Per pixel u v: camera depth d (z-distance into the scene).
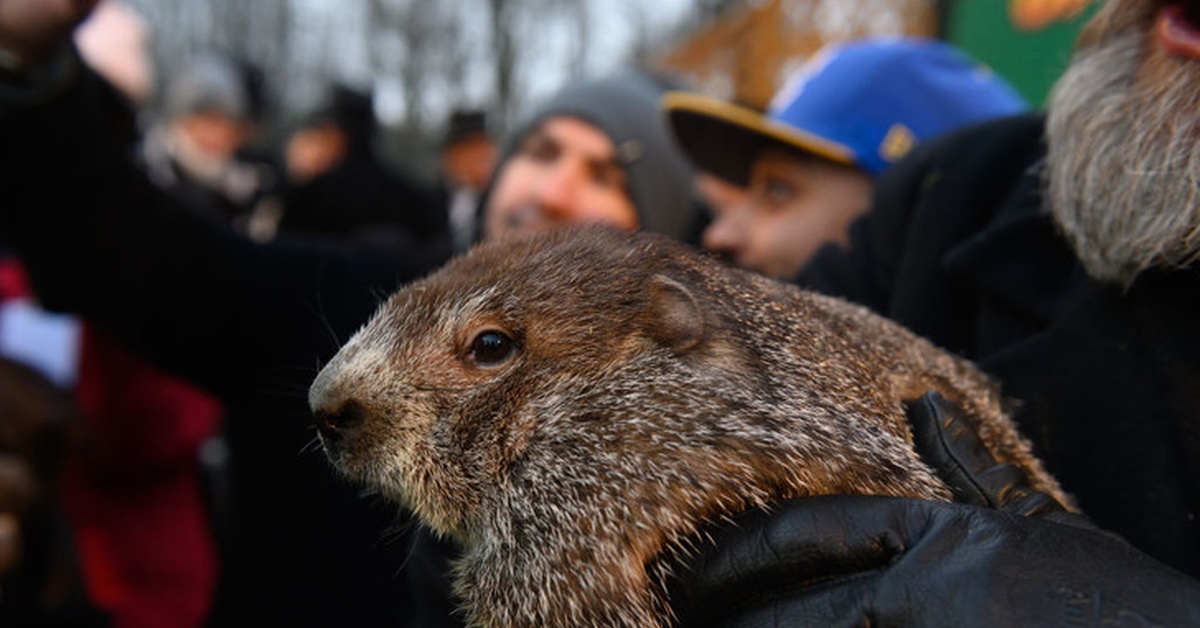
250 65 0.89
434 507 0.21
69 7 0.33
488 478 0.20
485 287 0.21
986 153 0.28
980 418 0.21
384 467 0.21
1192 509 0.19
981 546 0.15
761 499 0.18
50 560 0.42
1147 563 0.15
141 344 0.40
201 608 0.50
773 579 0.17
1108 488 0.20
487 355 0.21
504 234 0.26
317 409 0.22
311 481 0.40
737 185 0.48
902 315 0.27
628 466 0.18
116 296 0.37
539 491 0.19
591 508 0.18
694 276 0.22
